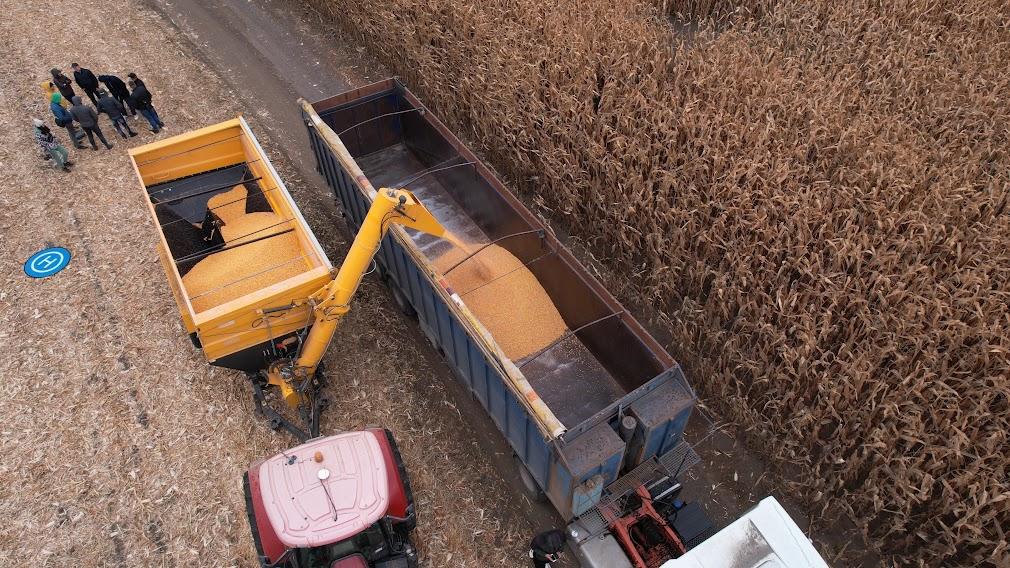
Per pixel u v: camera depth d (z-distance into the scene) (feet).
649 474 22.15
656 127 33.58
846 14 41.70
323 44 50.98
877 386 22.88
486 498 25.64
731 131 32.60
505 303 29.09
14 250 35.58
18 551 24.07
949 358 23.80
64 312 32.40
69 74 48.21
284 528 19.85
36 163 41.24
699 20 49.08
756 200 31.14
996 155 32.60
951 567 22.82
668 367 22.66
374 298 33.22
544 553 22.79
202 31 52.54
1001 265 26.89
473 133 42.45
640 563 20.39
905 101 35.63
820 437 26.94
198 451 27.04
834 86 35.40
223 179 34.01
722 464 26.66
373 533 20.61
